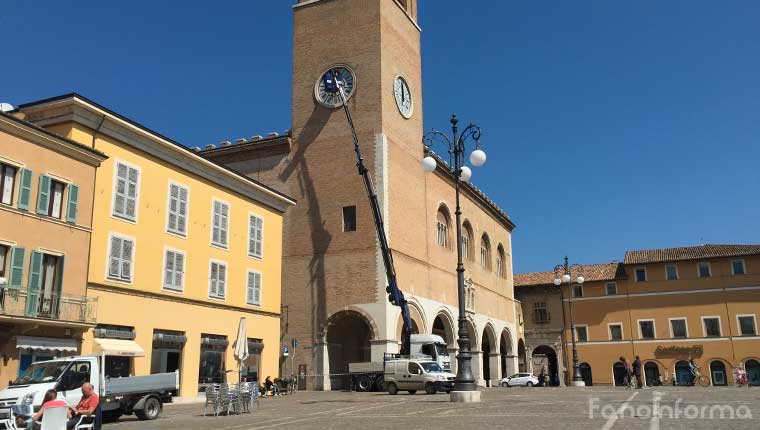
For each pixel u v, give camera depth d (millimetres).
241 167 48875
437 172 53688
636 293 72188
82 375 19797
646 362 70125
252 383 25656
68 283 25547
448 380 34719
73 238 26031
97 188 27734
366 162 44781
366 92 45906
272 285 39031
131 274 29000
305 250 45281
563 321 74812
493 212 68688
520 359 75812
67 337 25406
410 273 46281
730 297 68250
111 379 20953
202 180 34219
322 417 19719
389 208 44344
